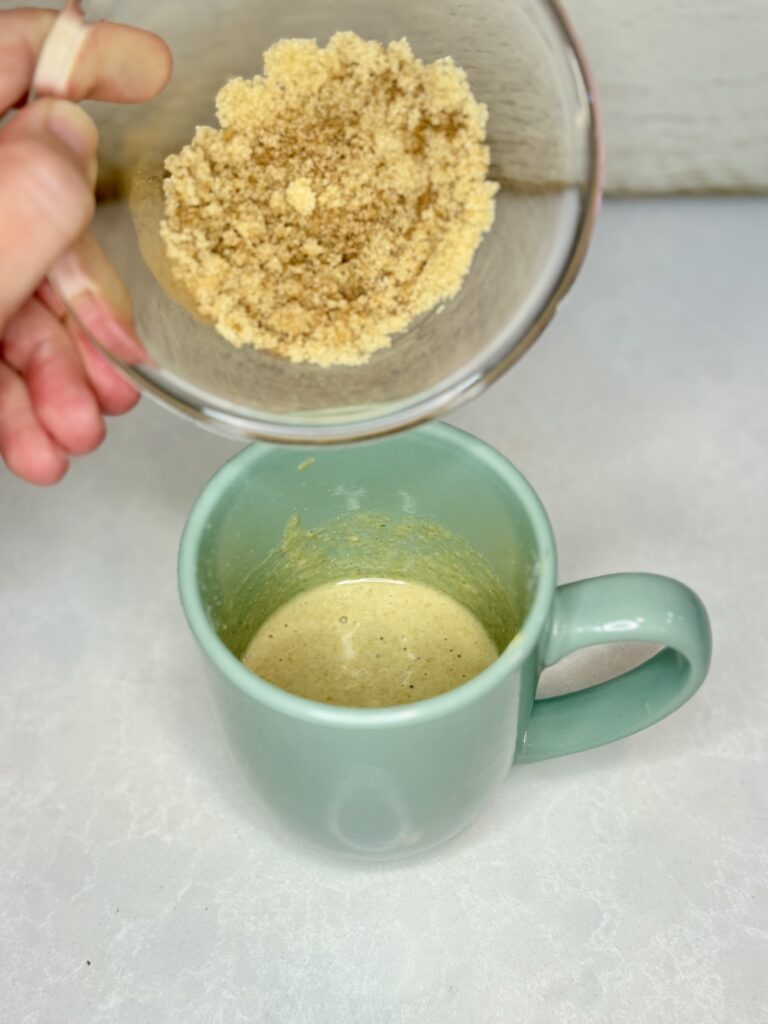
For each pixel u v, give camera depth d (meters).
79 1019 0.19
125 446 0.27
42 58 0.18
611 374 0.28
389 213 0.19
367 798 0.17
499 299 0.18
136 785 0.22
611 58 0.30
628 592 0.18
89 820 0.21
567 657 0.23
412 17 0.19
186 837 0.21
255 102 0.19
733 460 0.27
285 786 0.18
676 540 0.25
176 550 0.25
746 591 0.24
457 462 0.19
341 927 0.20
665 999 0.19
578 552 0.25
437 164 0.19
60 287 0.17
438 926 0.20
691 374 0.28
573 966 0.19
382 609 0.23
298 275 0.19
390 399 0.17
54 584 0.25
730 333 0.29
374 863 0.20
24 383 0.22
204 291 0.19
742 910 0.20
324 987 0.19
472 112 0.19
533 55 0.17
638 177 0.32
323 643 0.23
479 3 0.18
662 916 0.20
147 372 0.17
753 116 0.31
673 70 0.30
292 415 0.17
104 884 0.20
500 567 0.20
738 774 0.22
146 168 0.19
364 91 0.19
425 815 0.18
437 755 0.17
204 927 0.20
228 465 0.19
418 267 0.19
